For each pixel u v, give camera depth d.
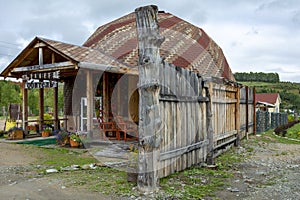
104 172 5.99
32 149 9.19
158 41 4.71
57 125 13.51
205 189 4.86
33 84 11.23
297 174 6.18
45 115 18.48
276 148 10.30
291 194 4.70
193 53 11.54
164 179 5.27
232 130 9.84
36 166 6.73
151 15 4.66
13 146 9.80
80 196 4.41
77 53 10.02
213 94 7.72
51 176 5.67
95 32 14.05
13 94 32.69
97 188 4.77
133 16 13.49
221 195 4.59
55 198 4.34
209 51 12.62
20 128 11.93
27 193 4.59
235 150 9.50
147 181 4.59
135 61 10.19
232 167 6.82
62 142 9.81
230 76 13.20
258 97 38.88
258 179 5.69
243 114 12.42
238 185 5.20
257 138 13.06
